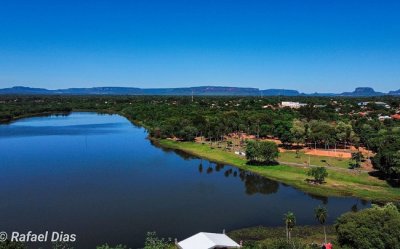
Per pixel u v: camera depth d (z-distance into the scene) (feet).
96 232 281.54
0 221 300.61
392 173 404.77
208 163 533.55
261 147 499.92
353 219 231.71
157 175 457.68
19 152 575.79
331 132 620.49
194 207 342.64
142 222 303.27
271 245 240.12
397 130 605.31
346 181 424.05
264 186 417.69
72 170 469.57
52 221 301.84
